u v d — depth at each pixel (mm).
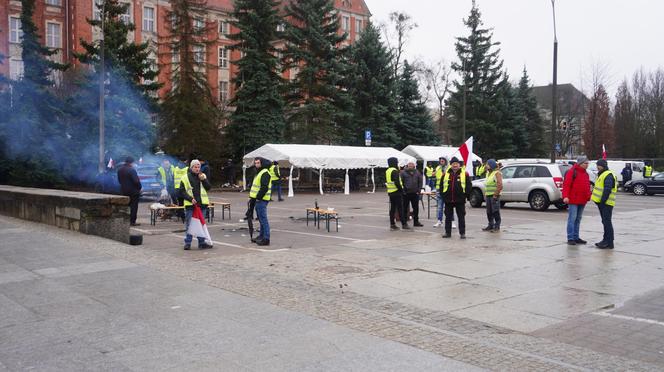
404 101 48875
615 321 6180
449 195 13062
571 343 5398
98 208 11680
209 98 39438
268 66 40250
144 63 35062
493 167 14477
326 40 43344
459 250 11125
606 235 11383
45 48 34125
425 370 4391
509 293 7438
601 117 62406
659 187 34000
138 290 7043
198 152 37312
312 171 42938
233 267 8969
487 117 53344
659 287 7855
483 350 4941
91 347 4934
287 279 7965
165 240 12688
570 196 11867
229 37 40344
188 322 5688
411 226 15867
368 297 7035
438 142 50562
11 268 8344
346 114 42969
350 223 16766
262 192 11820
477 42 53344
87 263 8750
